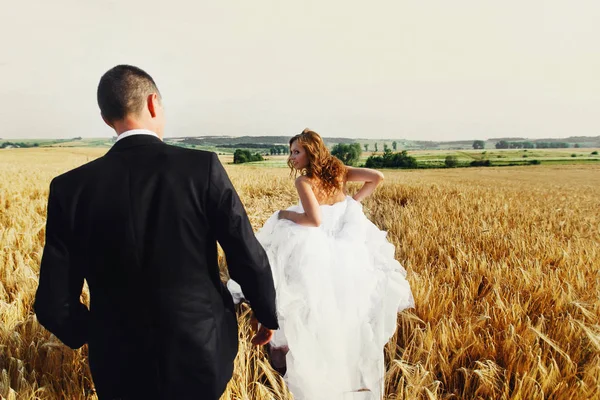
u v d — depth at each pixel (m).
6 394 1.93
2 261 3.78
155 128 1.34
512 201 11.06
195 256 1.21
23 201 7.93
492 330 2.71
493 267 3.76
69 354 2.34
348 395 2.09
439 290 3.22
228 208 1.21
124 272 1.18
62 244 1.20
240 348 2.29
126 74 1.24
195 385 1.28
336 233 2.45
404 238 5.14
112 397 1.33
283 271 2.27
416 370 2.18
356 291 2.25
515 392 2.07
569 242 5.01
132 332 1.23
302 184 2.34
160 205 1.15
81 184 1.17
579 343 2.46
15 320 2.66
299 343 2.12
